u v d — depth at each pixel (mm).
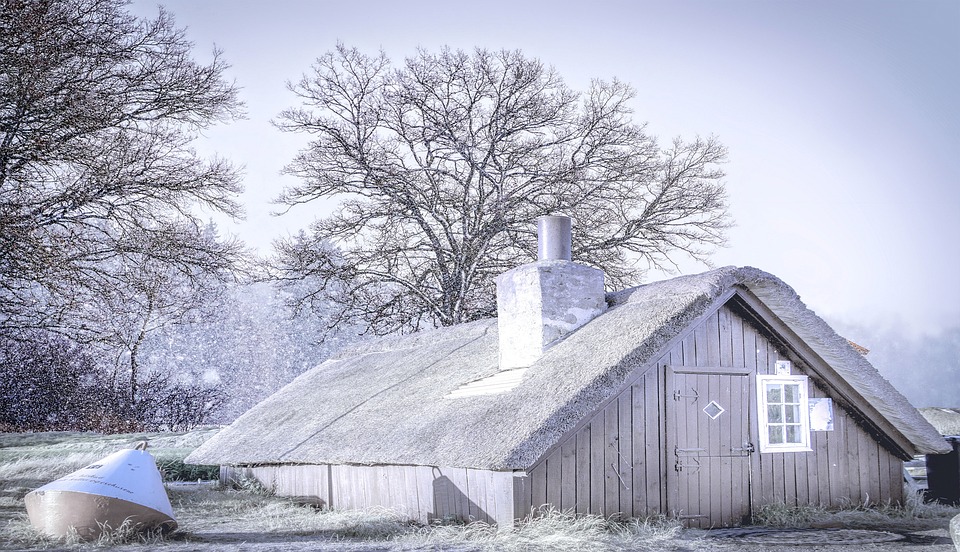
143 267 23859
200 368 67188
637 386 11172
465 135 35094
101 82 22000
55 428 37531
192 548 9164
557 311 12594
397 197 33969
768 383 12281
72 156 20719
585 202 33656
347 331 73875
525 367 12562
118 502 9969
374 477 13281
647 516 10906
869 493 12781
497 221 32906
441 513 11414
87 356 39469
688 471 11336
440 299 34688
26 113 20500
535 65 34906
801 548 9562
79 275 22609
